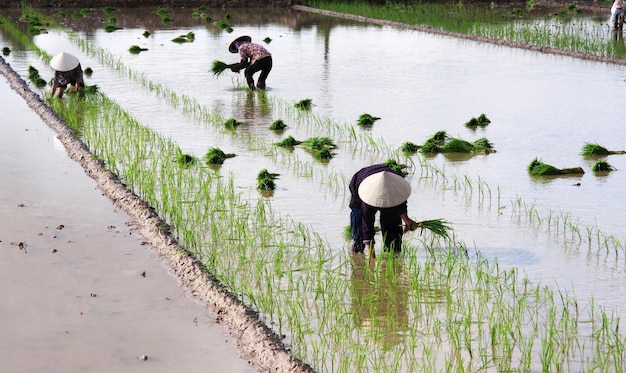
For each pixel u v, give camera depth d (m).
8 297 13.59
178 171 20.28
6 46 43.47
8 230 16.58
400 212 15.08
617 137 24.56
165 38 48.06
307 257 15.20
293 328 12.56
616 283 14.10
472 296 13.62
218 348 12.12
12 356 11.76
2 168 20.84
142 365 11.59
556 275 14.44
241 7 67.25
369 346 12.07
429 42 46.88
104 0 65.38
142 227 16.88
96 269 14.80
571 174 20.66
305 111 28.19
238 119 27.11
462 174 20.72
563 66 38.09
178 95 31.08
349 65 38.47
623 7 48.09
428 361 11.36
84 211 17.81
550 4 66.06
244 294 13.75
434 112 28.09
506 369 11.37
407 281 14.24
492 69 37.19
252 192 19.11
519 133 25.05
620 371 11.22
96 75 35.16
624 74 35.69
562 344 11.95
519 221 17.20
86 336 12.38
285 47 44.41
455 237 16.27
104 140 23.30
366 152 22.94
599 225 17.00
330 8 64.12
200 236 16.25
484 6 65.62
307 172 20.83
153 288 14.08
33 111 27.62
